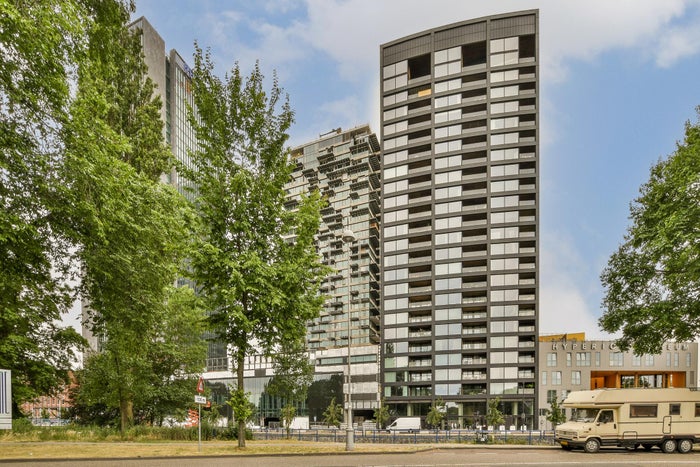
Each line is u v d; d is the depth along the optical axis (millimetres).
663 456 17359
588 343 88375
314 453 15898
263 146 17906
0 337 18812
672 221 19062
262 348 18062
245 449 17000
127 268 16781
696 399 19875
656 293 23141
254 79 17766
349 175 113500
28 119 13188
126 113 26594
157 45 114938
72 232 15000
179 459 13977
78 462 12859
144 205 17078
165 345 31844
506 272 74375
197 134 17359
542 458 16141
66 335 22500
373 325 104125
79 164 13750
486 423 64625
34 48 11945
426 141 82688
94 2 14891
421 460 14922
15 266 14977
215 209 16734
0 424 12008
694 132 20938
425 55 86000
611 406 19562
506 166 77438
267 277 16406
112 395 28359
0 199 12656
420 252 80938
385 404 77062
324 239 113125
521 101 79000
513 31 80750
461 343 74312
